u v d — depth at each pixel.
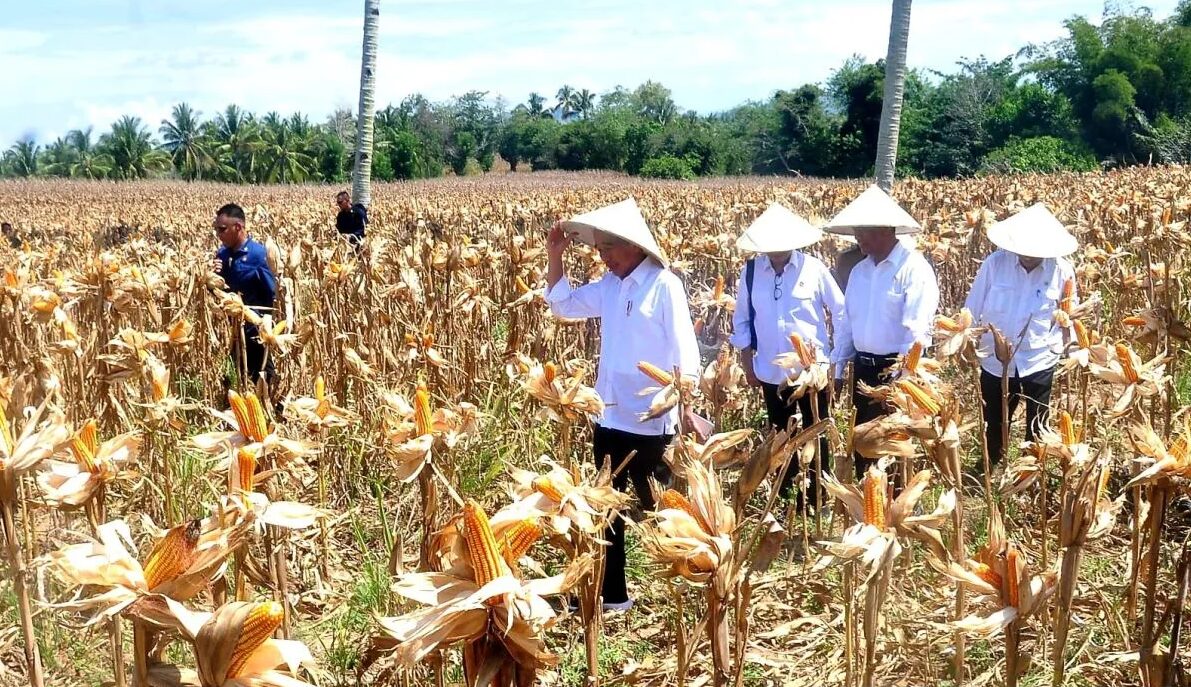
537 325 7.07
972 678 3.64
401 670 3.12
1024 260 5.82
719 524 2.24
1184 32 57.66
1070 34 58.84
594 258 7.72
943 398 3.19
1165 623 3.03
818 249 10.23
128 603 1.82
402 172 87.44
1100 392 6.58
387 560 4.83
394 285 7.12
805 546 4.46
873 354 5.62
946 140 61.44
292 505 2.54
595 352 7.63
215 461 4.70
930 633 3.64
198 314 7.12
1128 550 4.49
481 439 5.55
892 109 11.85
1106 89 56.03
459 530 1.96
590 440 6.23
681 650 2.53
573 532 2.60
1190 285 8.13
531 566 2.58
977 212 10.33
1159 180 19.39
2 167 81.62
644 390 4.15
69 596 3.73
